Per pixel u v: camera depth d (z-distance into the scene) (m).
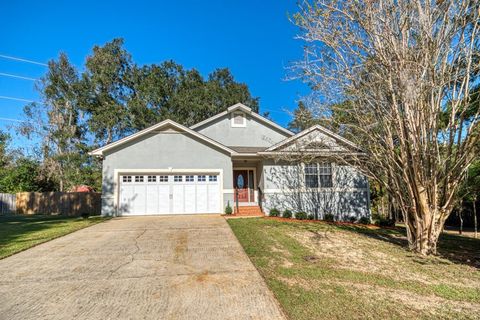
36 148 32.34
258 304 4.49
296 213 15.32
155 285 5.27
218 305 4.46
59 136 31.20
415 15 8.01
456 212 18.11
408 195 8.45
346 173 17.00
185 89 34.31
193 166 16.27
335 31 8.72
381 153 9.20
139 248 8.02
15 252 7.61
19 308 4.39
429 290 5.20
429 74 7.77
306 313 4.18
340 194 16.83
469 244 10.24
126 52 33.72
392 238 10.62
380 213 21.89
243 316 4.11
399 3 8.04
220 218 14.34
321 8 8.98
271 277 5.66
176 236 9.62
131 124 31.47
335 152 13.02
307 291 4.98
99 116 30.50
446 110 8.40
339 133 11.14
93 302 4.59
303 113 10.67
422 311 4.32
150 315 4.16
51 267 6.35
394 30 8.08
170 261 6.74
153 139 16.08
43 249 8.02
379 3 8.16
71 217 17.67
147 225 12.01
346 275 5.89
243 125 19.06
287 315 4.13
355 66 8.56
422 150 7.95
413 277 5.93
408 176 8.30
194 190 16.30
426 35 7.63
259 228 11.21
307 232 10.79
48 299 4.71
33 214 22.22
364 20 8.32
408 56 7.89
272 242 8.77
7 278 5.67
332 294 4.88
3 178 27.03
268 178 16.44
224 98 35.19
